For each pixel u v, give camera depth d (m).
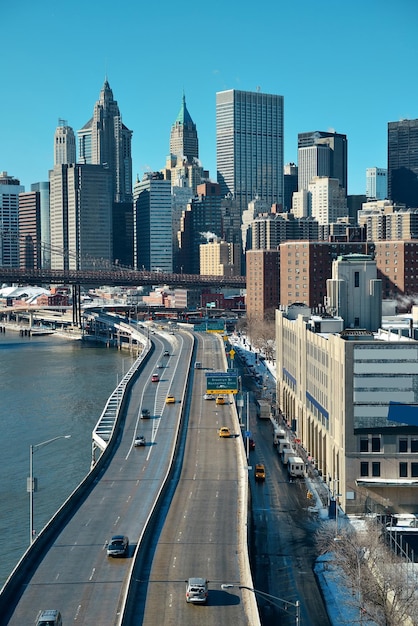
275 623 90.44
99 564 93.44
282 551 110.31
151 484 128.12
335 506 124.75
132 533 104.06
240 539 101.44
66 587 87.12
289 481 144.00
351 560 97.25
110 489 125.31
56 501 141.38
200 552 97.12
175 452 146.88
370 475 126.50
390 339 152.50
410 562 101.19
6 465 164.50
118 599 84.12
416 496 126.31
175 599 84.12
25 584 88.00
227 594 85.38
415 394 126.12
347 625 90.12
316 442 155.62
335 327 173.88
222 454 148.62
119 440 160.50
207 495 121.56
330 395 139.75
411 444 126.44
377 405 126.12
